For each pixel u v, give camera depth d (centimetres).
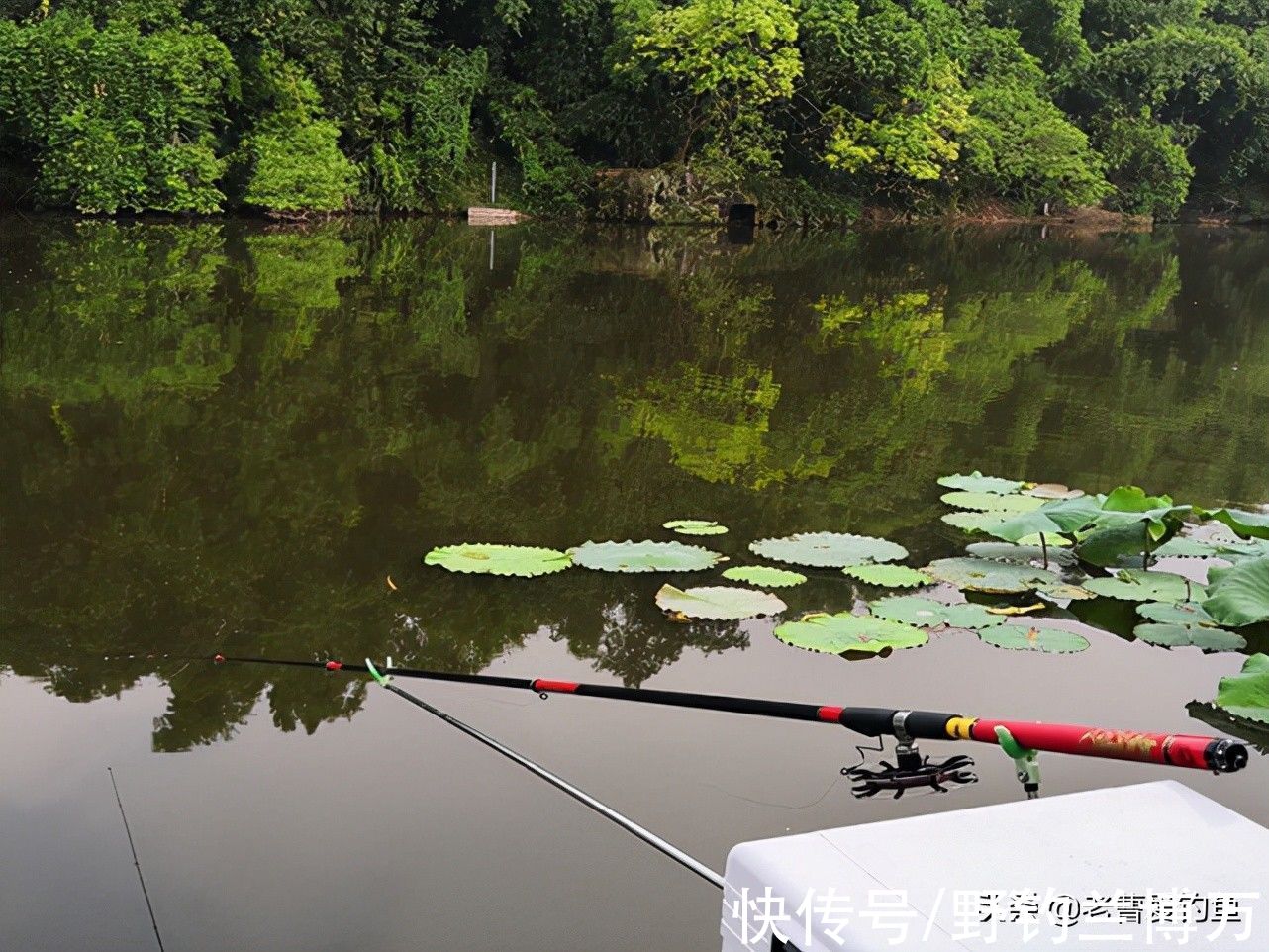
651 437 693
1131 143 3145
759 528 535
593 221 2389
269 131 2045
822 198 2589
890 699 370
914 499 592
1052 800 155
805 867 139
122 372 779
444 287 1258
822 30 2511
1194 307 1430
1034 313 1318
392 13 2247
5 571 450
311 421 686
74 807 287
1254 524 472
